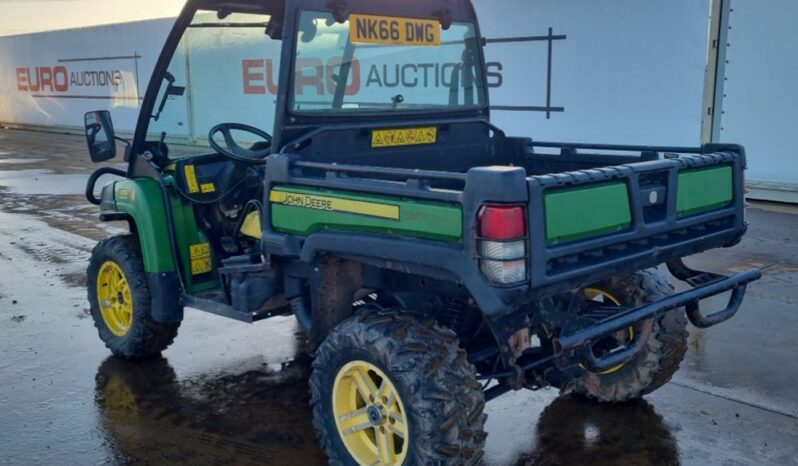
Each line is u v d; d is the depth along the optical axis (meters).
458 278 2.95
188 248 4.62
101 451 3.86
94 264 5.07
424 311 3.70
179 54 4.45
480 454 3.14
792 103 9.09
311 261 3.43
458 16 4.44
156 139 4.70
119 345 4.95
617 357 3.33
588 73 10.49
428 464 3.02
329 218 3.38
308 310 3.83
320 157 3.81
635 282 4.02
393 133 4.09
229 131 4.36
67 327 5.72
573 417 4.14
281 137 3.73
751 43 9.24
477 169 2.84
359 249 3.22
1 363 5.02
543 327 3.24
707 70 9.54
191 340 5.40
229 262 4.07
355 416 3.41
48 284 6.89
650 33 9.87
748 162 9.56
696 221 3.52
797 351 4.94
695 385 4.48
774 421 4.03
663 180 3.37
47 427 4.12
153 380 4.72
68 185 12.81
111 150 4.66
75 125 21.17
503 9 11.16
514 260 2.79
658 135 10.07
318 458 3.76
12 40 23.09
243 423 4.14
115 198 4.78
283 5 4.27
